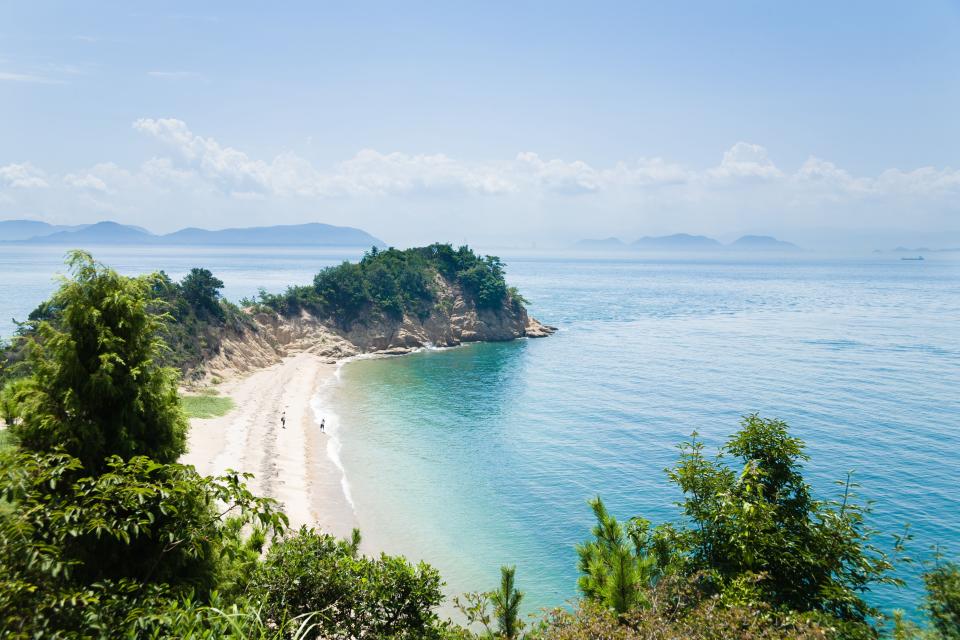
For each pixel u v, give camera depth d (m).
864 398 85.06
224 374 94.12
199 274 103.38
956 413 76.06
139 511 10.96
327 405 84.62
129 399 15.10
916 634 14.75
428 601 18.14
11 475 10.06
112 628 9.85
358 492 53.00
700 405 83.12
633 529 18.75
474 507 50.59
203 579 15.59
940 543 40.75
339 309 134.25
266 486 50.81
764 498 17.84
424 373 109.31
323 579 17.20
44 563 9.13
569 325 173.62
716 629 13.10
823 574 16.59
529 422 76.06
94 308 15.03
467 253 165.75
